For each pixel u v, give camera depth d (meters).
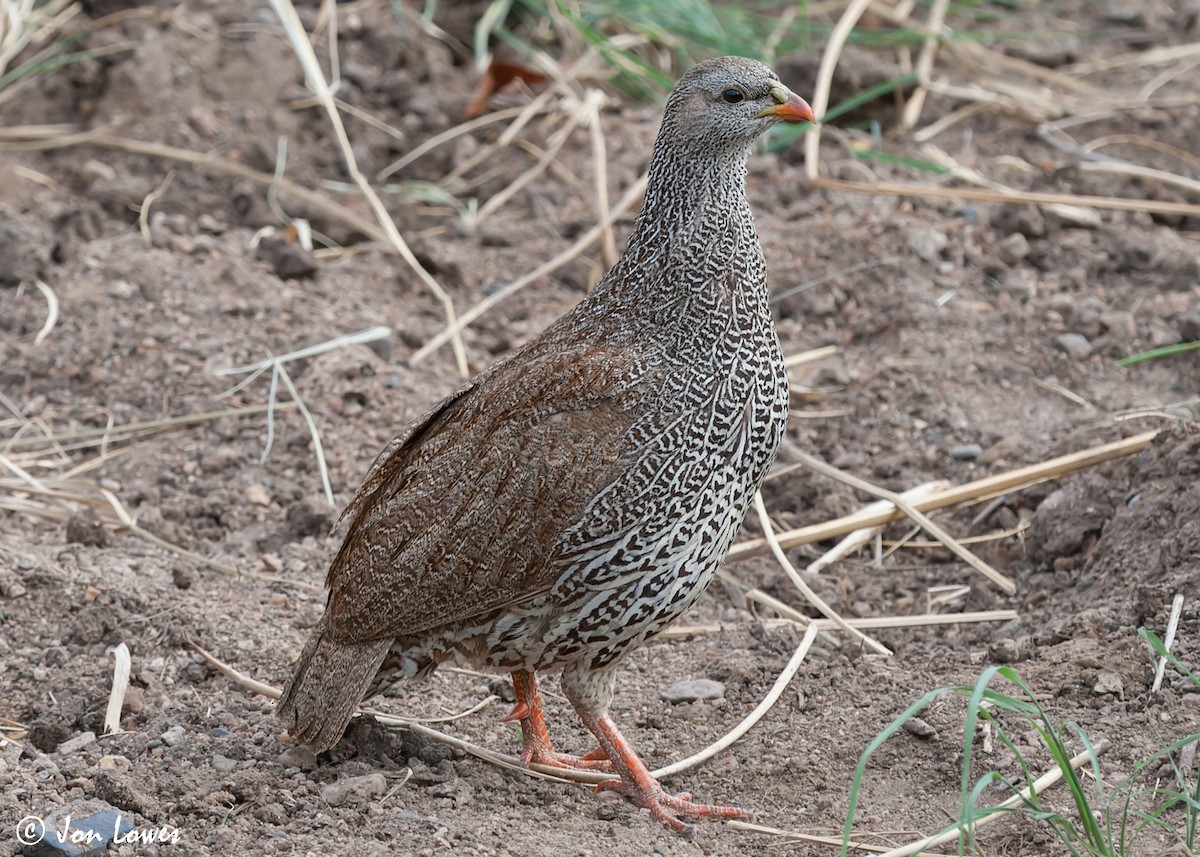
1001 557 10.69
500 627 7.93
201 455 11.76
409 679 8.41
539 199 15.32
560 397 7.85
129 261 13.77
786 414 8.25
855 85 16.31
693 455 7.78
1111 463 10.92
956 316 13.21
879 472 11.66
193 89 16.09
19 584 9.62
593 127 15.68
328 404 12.23
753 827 7.85
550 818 7.95
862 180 15.27
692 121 8.02
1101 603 9.54
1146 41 18.61
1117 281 13.97
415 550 7.86
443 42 17.69
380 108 16.56
